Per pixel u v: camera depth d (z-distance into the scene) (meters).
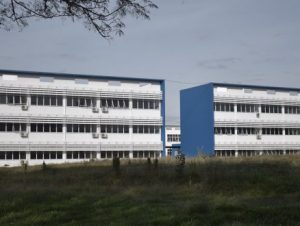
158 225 10.82
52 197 15.95
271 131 79.31
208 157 48.88
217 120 73.88
